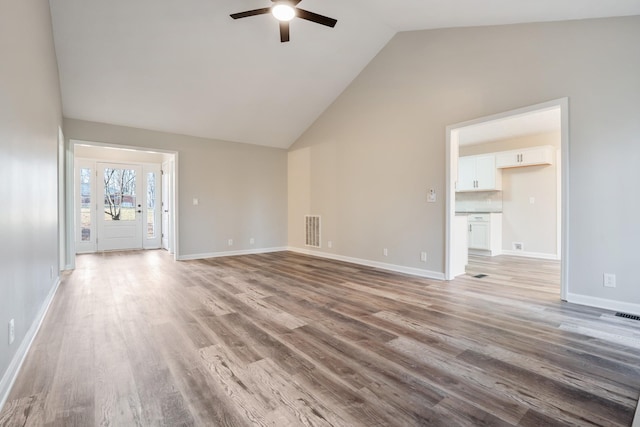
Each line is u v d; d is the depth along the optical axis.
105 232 6.62
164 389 1.59
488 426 1.33
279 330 2.37
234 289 3.54
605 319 2.54
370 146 4.87
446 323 2.50
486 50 3.49
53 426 1.31
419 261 4.22
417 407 1.46
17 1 1.85
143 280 3.96
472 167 6.50
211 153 5.85
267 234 6.54
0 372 1.48
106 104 4.48
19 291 1.83
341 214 5.43
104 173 6.60
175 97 4.63
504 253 6.33
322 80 5.02
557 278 4.06
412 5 3.40
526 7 2.83
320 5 3.78
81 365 1.83
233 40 3.94
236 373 1.75
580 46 2.87
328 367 1.83
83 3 3.14
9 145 1.65
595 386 1.62
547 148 5.57
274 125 5.89
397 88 4.45
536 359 1.91
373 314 2.72
